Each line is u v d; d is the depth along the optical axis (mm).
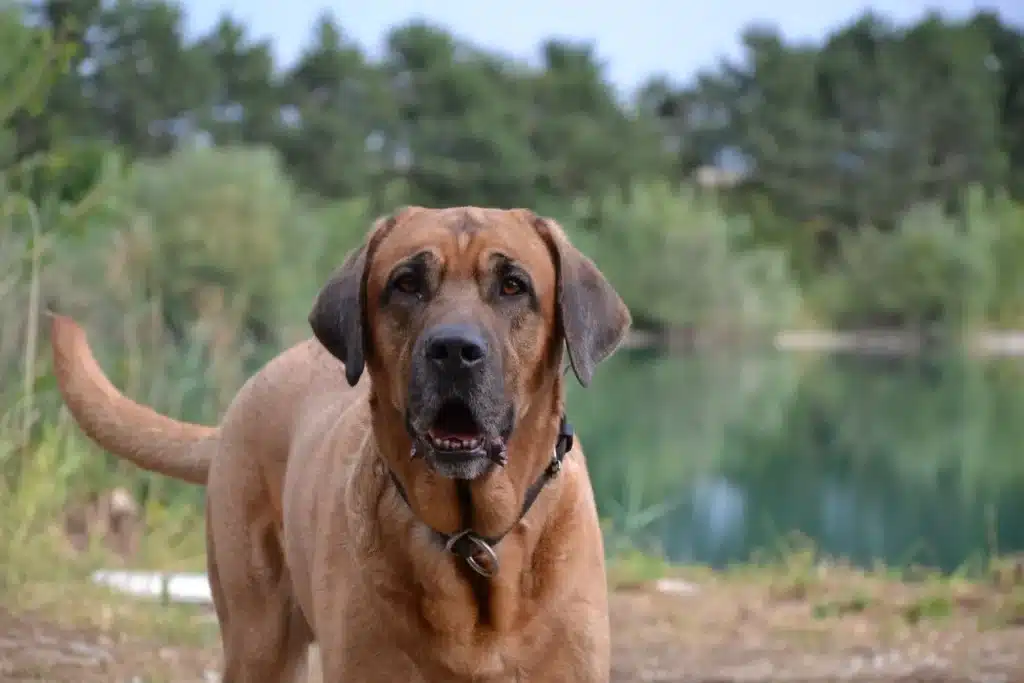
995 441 20953
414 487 3547
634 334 46719
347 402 4230
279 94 55969
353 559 3674
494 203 56625
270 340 21469
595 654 3666
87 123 47719
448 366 3445
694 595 8711
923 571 9773
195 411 10805
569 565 3664
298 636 4504
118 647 6191
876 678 6234
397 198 54344
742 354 41469
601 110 62781
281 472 4426
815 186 69312
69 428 8492
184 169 26156
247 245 24766
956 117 69938
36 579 6996
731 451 19453
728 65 73188
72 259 10641
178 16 51688
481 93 57906
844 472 17641
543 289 3732
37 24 9203
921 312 49156
